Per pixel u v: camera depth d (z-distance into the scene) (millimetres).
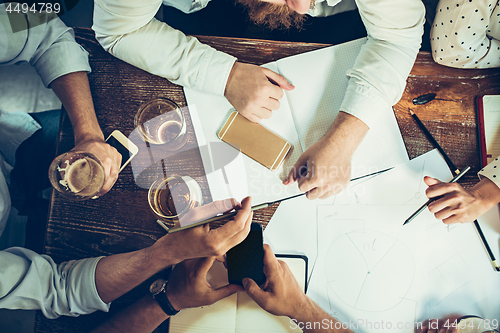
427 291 674
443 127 704
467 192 660
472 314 665
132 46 695
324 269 682
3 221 800
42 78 723
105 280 625
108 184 673
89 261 652
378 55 684
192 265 635
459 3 653
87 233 685
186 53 696
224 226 563
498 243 675
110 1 650
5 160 932
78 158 634
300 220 691
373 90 666
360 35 945
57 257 680
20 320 891
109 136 706
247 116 703
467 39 669
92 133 686
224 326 661
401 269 678
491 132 694
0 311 888
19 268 600
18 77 837
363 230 686
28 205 984
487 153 690
